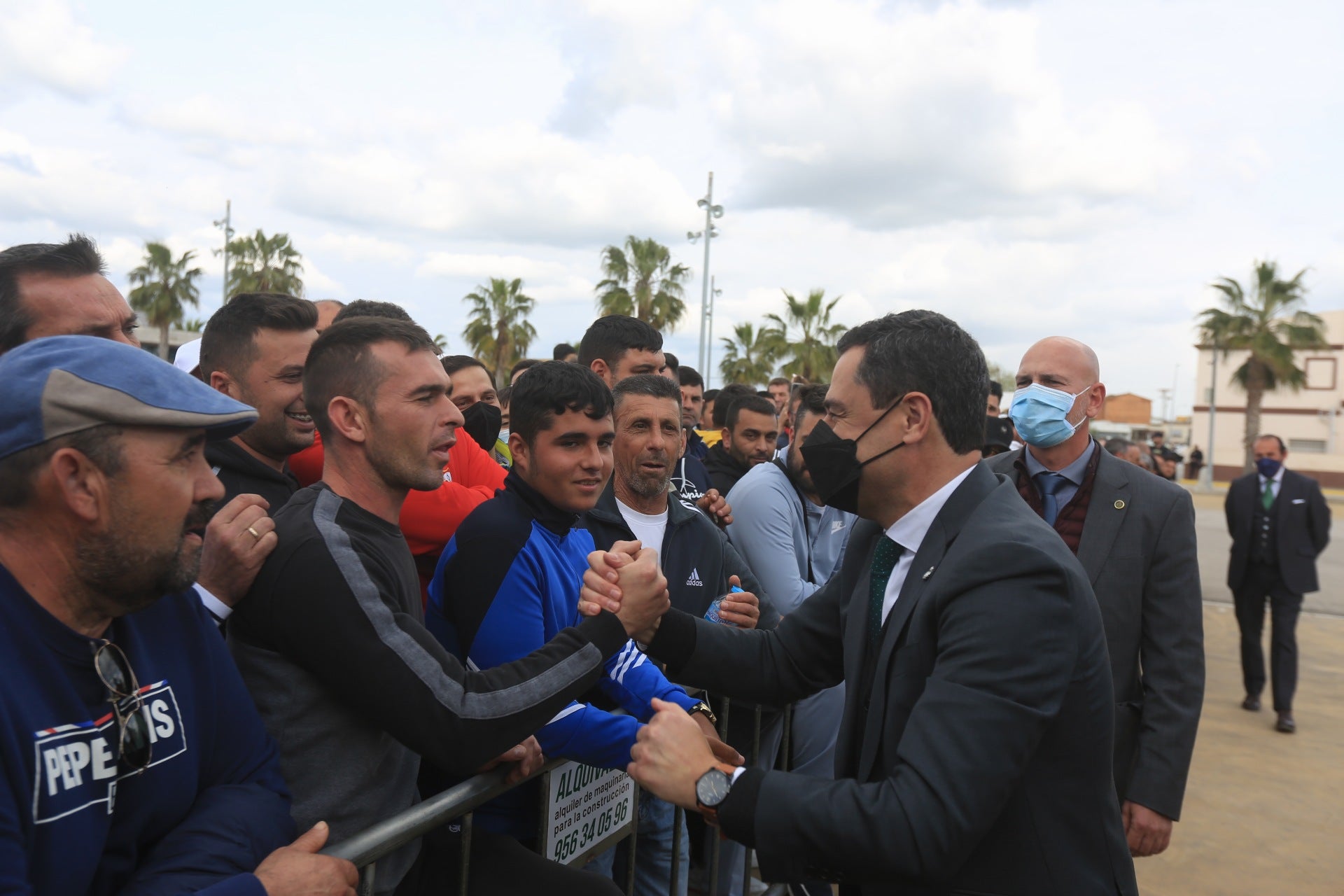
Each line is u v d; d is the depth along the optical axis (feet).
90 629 3.82
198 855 3.93
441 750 4.62
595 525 8.82
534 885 5.49
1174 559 9.02
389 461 5.29
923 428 5.00
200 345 7.81
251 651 4.87
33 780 3.44
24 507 3.57
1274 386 109.09
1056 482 10.04
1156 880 12.32
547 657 5.20
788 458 11.56
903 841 4.09
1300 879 12.39
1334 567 44.93
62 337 3.76
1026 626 4.37
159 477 3.69
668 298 96.89
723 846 9.58
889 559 5.33
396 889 5.31
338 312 11.84
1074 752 4.62
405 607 5.24
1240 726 19.31
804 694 6.22
